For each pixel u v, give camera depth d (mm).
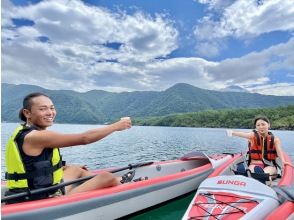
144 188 4465
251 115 77688
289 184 4121
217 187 3646
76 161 10258
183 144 17484
